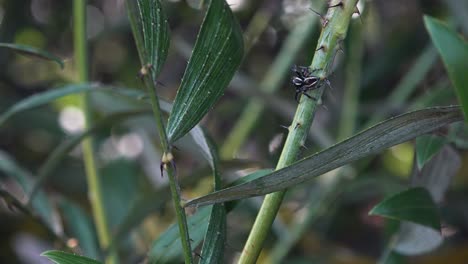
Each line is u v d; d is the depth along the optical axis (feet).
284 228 1.75
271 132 2.08
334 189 1.72
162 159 0.99
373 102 2.25
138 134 2.03
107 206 1.88
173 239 1.20
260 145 2.10
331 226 2.22
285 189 1.02
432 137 1.25
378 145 0.98
